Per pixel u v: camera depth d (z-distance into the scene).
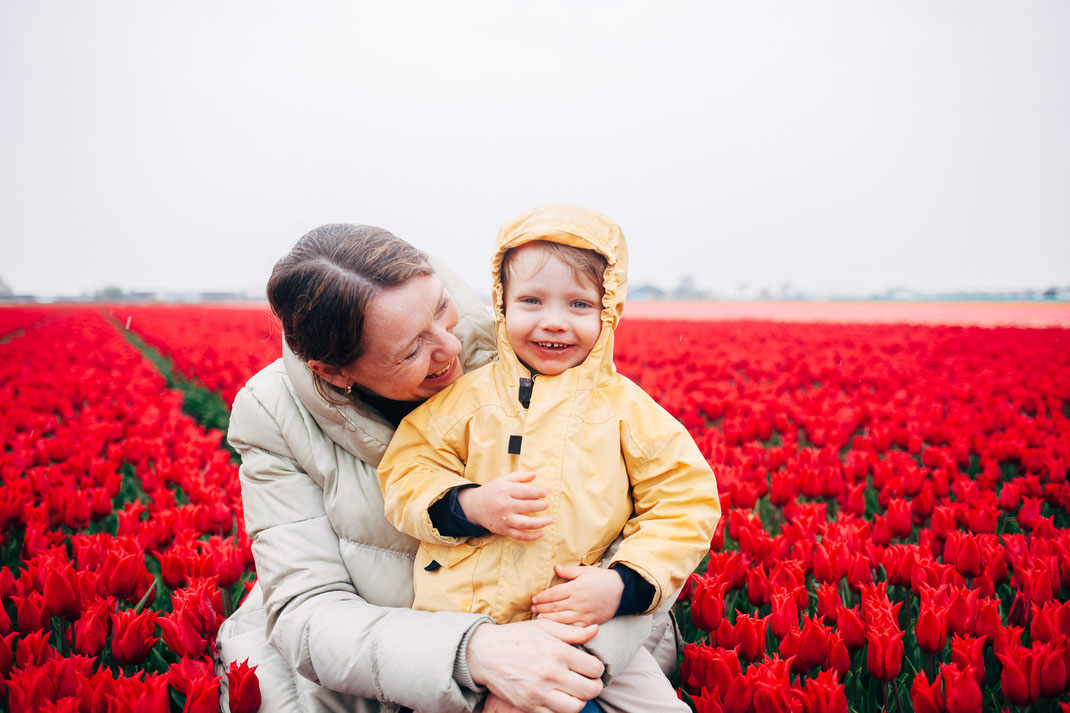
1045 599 2.13
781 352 12.52
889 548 2.35
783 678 1.69
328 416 1.69
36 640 1.93
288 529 1.74
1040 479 3.86
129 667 2.20
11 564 3.22
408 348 1.53
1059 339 13.68
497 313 1.78
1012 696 1.71
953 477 3.70
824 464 3.97
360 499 1.73
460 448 1.71
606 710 1.63
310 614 1.59
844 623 1.93
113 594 2.30
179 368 10.38
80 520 3.28
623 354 11.30
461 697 1.42
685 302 57.69
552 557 1.56
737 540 3.21
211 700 1.54
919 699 1.66
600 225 1.70
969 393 6.82
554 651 1.39
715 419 5.80
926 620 1.88
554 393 1.65
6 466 4.45
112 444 4.92
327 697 1.69
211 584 2.17
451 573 1.61
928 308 39.84
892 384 7.34
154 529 2.85
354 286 1.46
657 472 1.65
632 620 1.56
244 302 59.69
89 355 11.08
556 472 1.59
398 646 1.45
